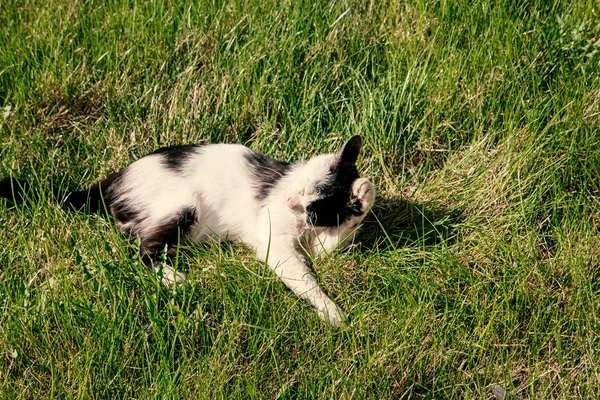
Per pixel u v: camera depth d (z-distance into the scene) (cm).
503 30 243
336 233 213
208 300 206
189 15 249
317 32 246
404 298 205
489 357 200
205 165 217
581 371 198
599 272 211
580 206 220
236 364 198
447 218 220
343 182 211
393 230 221
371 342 202
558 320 204
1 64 246
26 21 259
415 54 243
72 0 259
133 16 250
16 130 237
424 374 199
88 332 200
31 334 200
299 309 206
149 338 201
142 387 195
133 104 240
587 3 247
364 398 195
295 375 198
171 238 214
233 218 216
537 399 196
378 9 254
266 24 248
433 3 250
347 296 207
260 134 235
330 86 242
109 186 221
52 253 213
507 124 232
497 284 207
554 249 217
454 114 236
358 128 233
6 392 195
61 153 234
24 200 218
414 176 230
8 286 207
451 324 202
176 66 245
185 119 236
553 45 240
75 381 196
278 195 215
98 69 246
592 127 228
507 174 224
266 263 209
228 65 242
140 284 205
